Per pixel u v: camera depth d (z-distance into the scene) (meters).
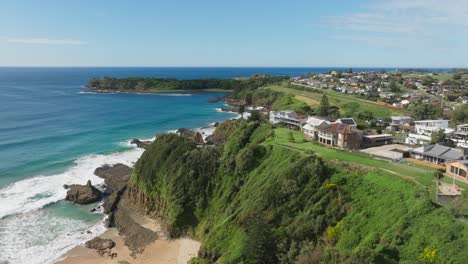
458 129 97.25
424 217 42.03
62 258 55.66
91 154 104.56
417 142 86.12
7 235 60.88
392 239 40.88
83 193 75.44
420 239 39.78
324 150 69.44
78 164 95.31
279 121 115.69
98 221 68.25
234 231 54.28
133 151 109.44
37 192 76.88
